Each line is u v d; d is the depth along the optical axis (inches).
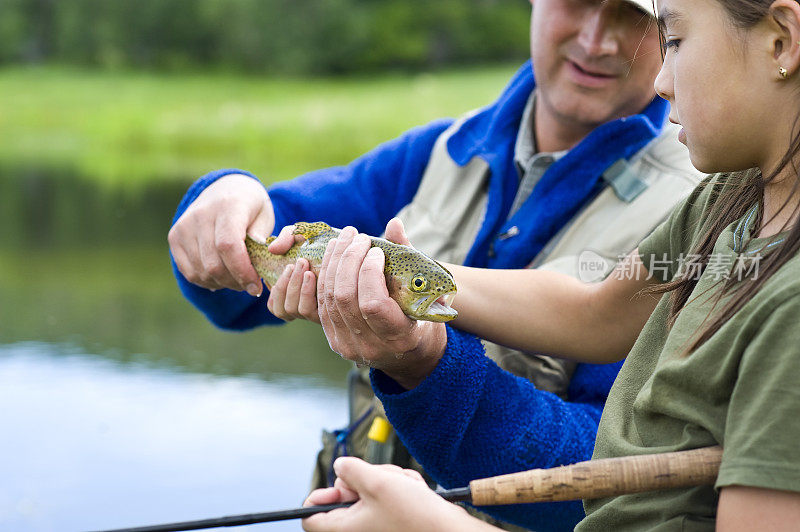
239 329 115.7
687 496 57.1
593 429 83.3
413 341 70.7
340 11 1294.3
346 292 69.5
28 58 1306.6
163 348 264.4
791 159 54.6
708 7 55.1
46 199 514.0
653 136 97.3
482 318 80.9
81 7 1306.6
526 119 108.1
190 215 97.3
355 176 118.1
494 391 77.2
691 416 55.5
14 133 807.7
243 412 208.5
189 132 708.0
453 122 117.8
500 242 101.2
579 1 98.2
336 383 234.2
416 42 1315.2
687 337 57.3
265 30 1279.5
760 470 48.8
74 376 231.8
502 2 1403.8
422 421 75.3
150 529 61.5
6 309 301.7
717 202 64.2
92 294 327.6
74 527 147.9
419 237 106.8
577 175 97.3
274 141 624.4
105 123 793.6
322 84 1101.1
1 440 184.9
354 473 61.4
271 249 86.7
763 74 54.1
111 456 177.9
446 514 59.2
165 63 1282.0
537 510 78.5
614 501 61.5
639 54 98.0
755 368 50.4
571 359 82.1
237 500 160.2
